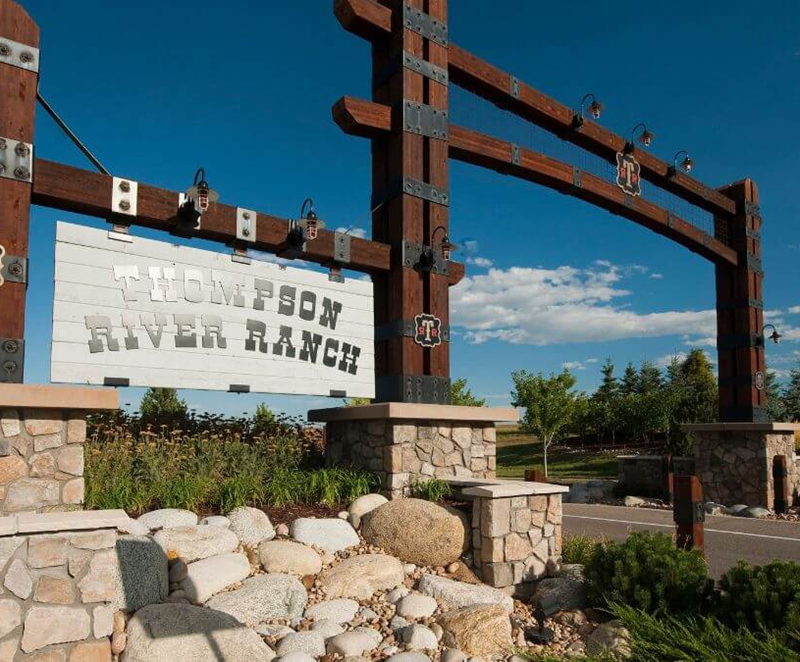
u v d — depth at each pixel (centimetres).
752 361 1486
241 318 753
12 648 388
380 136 891
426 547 659
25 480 521
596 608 550
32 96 596
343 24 870
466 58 970
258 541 619
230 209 740
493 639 525
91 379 644
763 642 432
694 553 600
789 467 1470
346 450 845
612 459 2591
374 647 505
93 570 420
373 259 841
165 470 697
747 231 1525
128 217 678
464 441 844
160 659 443
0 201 570
